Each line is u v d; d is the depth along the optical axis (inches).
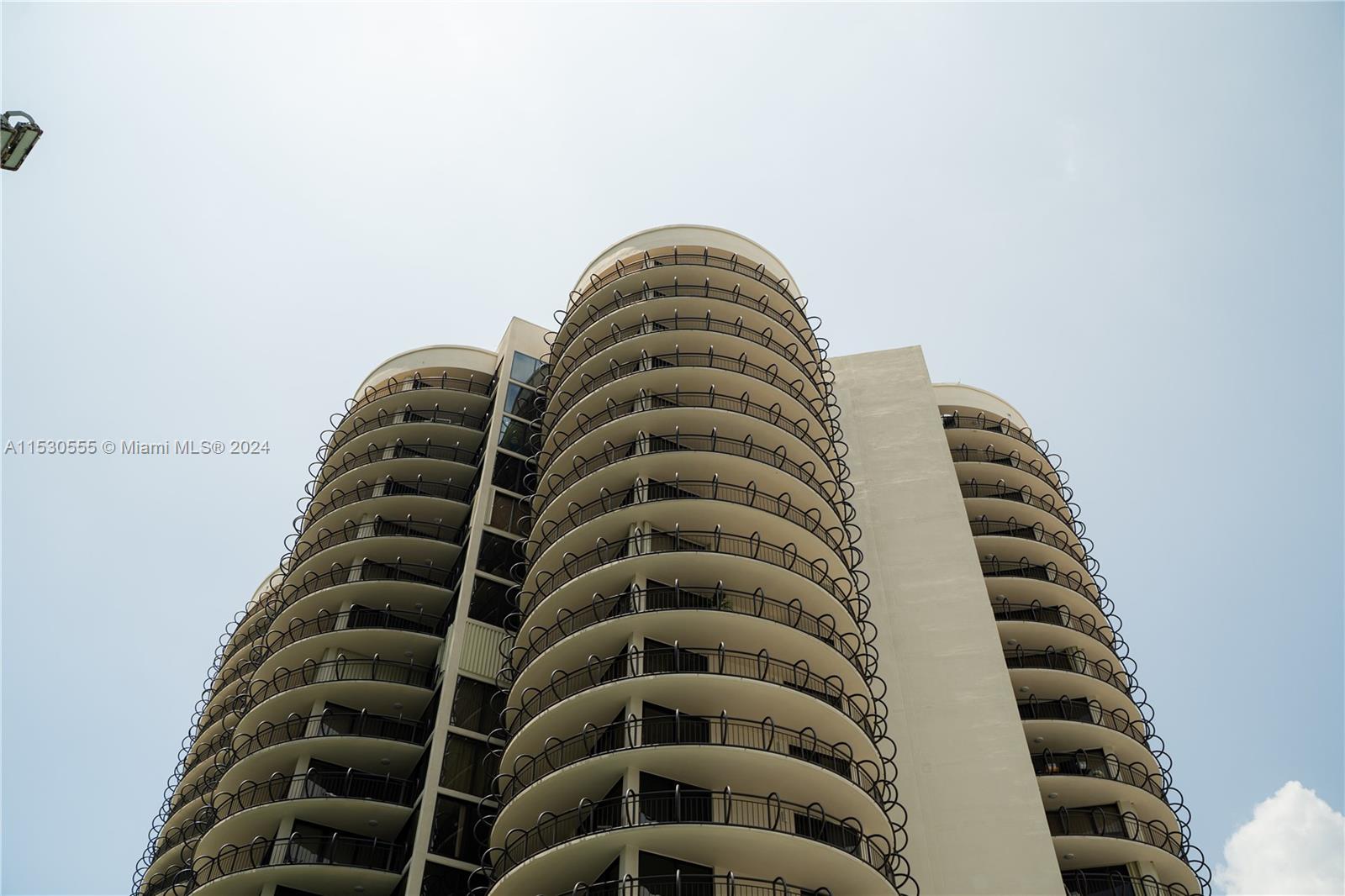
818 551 1549.0
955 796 1550.2
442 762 1462.8
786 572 1425.9
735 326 1809.8
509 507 1841.8
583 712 1288.1
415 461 1967.3
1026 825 1512.1
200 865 1518.2
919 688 1690.5
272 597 2130.9
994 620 1823.3
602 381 1785.2
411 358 2255.2
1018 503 2150.6
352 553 1852.9
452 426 2032.5
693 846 1128.8
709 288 1867.6
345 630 1678.2
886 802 1354.6
